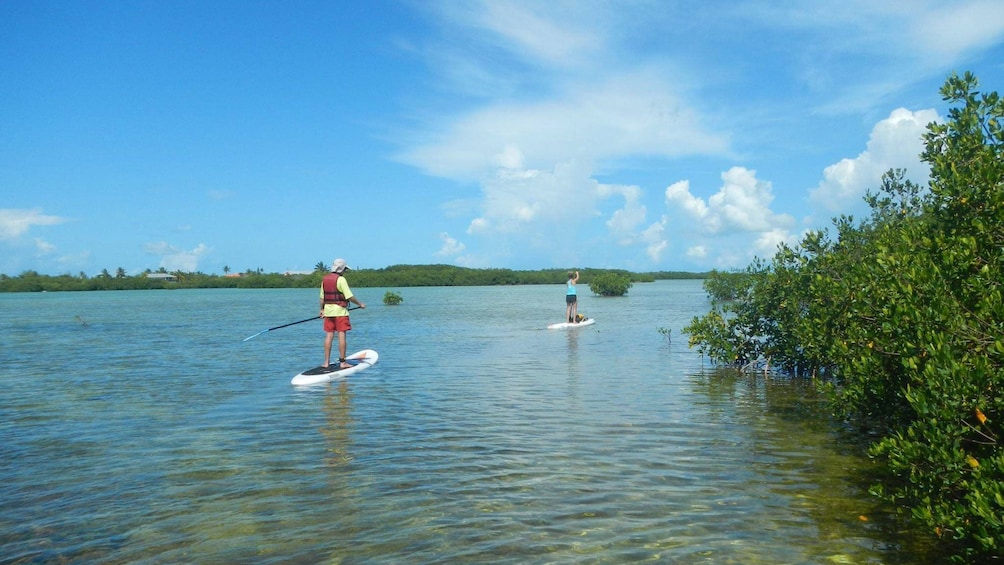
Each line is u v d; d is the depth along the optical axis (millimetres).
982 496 4207
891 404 6824
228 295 84562
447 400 10539
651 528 5184
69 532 5246
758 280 13531
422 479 6469
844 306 9531
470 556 4684
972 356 5070
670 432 8289
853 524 5242
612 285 62688
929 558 4617
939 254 6086
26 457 7398
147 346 19656
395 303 48625
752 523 5273
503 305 46344
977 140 6801
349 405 10195
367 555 4727
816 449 7449
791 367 13078
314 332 24422
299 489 6211
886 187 12852
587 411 9602
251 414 9586
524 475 6574
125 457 7379
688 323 26781
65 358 16703
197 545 4949
